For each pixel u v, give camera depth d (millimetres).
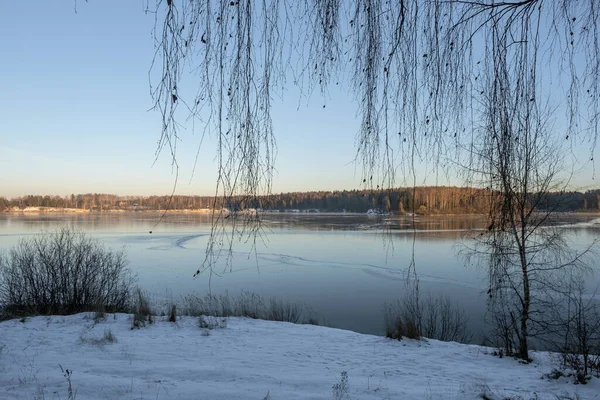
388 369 6648
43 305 12766
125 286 14742
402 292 18328
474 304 15305
